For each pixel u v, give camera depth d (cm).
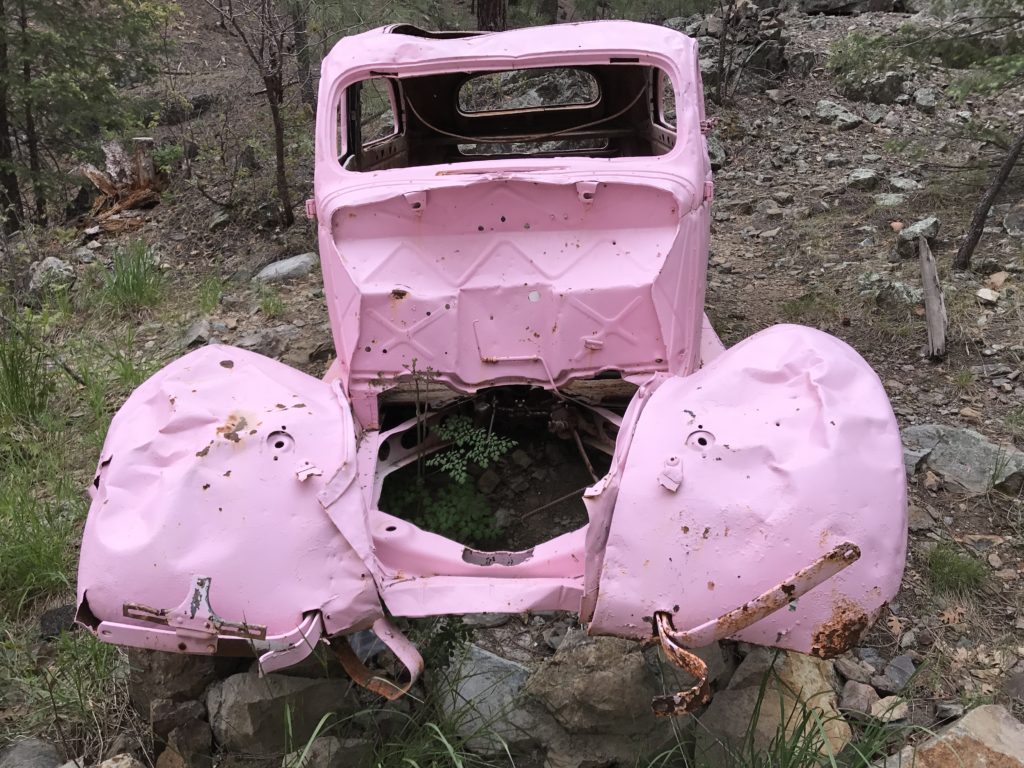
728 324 583
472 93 920
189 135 1067
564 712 280
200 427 272
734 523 239
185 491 255
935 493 415
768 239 731
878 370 520
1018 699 309
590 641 297
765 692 290
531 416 368
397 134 551
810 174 855
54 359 545
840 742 279
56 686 324
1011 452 429
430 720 288
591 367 320
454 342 318
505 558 278
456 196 319
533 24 1238
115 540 252
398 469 339
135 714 315
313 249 773
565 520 359
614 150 566
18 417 507
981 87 625
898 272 634
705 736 280
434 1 997
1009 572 369
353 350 318
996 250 649
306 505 256
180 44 1435
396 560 277
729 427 258
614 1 1214
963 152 864
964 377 497
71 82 1011
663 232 321
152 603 246
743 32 1065
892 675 318
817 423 253
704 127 362
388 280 318
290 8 862
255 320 643
